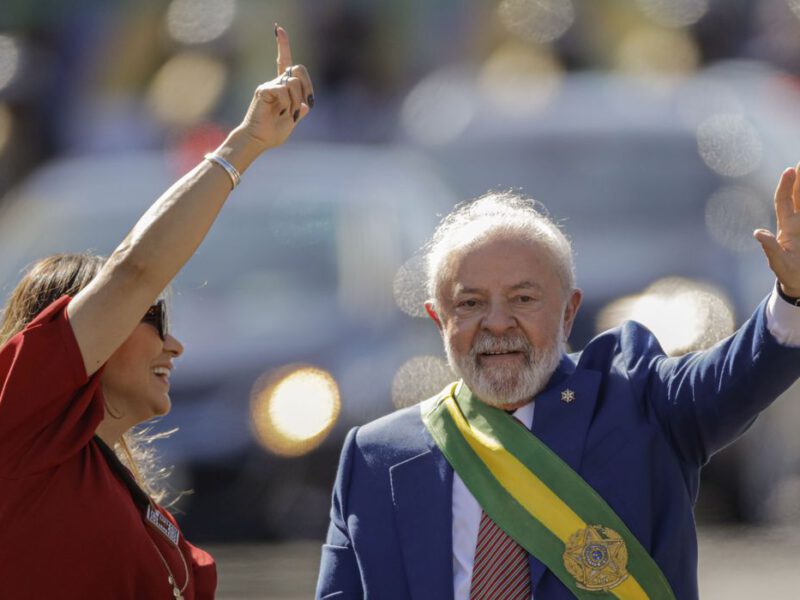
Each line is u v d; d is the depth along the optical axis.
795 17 40.88
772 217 29.97
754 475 26.66
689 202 30.77
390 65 39.66
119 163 32.56
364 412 25.53
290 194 29.25
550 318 13.55
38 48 40.66
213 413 25.62
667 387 13.48
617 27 38.91
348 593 13.65
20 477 12.30
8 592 12.30
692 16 39.88
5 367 12.30
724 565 24.14
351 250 28.19
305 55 39.16
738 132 31.89
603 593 13.06
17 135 40.03
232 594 22.52
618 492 13.28
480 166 32.12
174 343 13.44
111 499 12.63
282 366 25.94
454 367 13.70
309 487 25.31
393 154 31.83
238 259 28.25
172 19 37.09
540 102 34.16
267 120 12.93
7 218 31.20
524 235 13.59
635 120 32.69
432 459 13.68
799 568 23.83
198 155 33.84
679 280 28.64
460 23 39.50
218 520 25.36
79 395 12.43
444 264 13.68
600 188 31.25
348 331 26.52
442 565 13.38
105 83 38.16
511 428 13.52
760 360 12.90
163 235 12.46
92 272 13.12
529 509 13.27
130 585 12.59
